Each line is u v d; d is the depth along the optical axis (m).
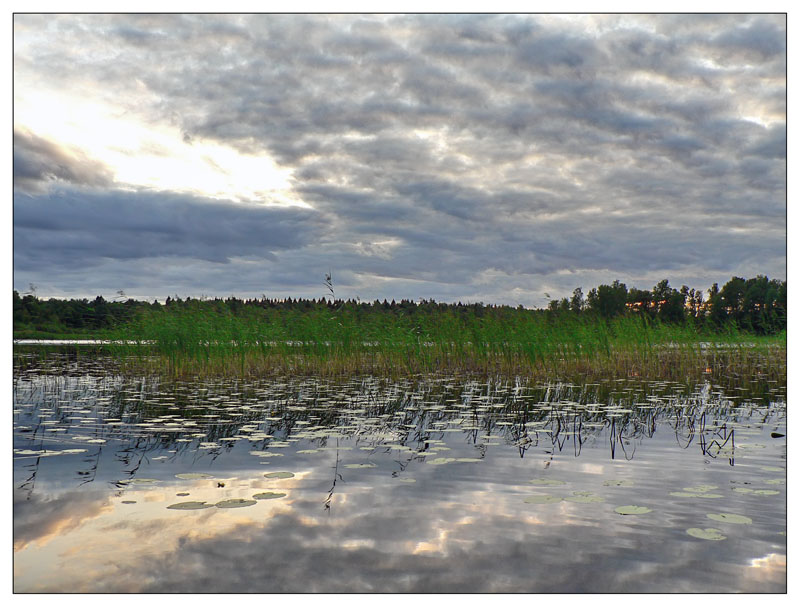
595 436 6.12
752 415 7.51
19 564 2.84
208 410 7.86
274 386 10.93
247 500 3.82
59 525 3.38
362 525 3.38
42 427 6.56
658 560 2.91
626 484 4.27
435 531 3.29
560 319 13.98
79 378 12.22
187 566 2.81
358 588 2.59
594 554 2.97
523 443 5.77
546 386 11.04
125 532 3.28
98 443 5.72
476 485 4.24
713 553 3.00
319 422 6.96
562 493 4.02
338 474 4.55
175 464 4.88
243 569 2.77
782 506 3.75
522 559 2.91
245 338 12.84
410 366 14.02
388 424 6.82
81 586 2.59
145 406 8.20
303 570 2.78
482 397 9.32
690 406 8.27
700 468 4.79
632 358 14.74
